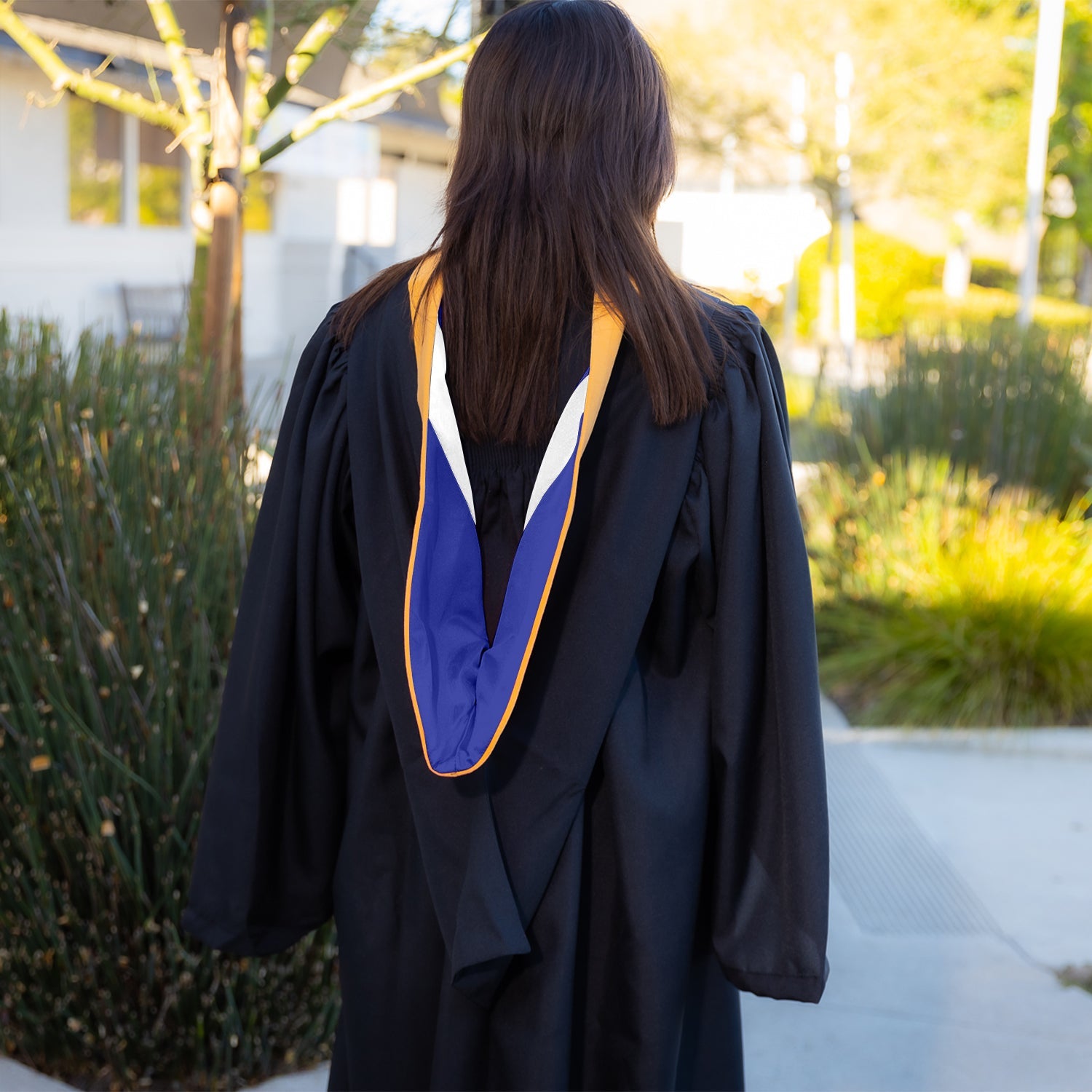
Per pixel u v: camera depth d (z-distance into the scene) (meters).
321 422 1.33
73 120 9.12
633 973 1.22
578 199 1.18
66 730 1.94
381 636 1.27
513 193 1.19
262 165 2.51
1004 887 2.87
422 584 1.18
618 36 1.21
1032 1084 2.12
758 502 1.24
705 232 14.37
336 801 1.41
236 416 2.15
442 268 1.22
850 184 12.80
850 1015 2.34
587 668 1.21
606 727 1.21
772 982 1.24
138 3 3.11
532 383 1.18
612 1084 1.28
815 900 1.22
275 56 3.37
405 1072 1.36
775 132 12.62
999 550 4.22
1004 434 4.80
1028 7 13.90
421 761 1.25
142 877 1.91
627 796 1.20
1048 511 4.64
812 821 1.22
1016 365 4.84
